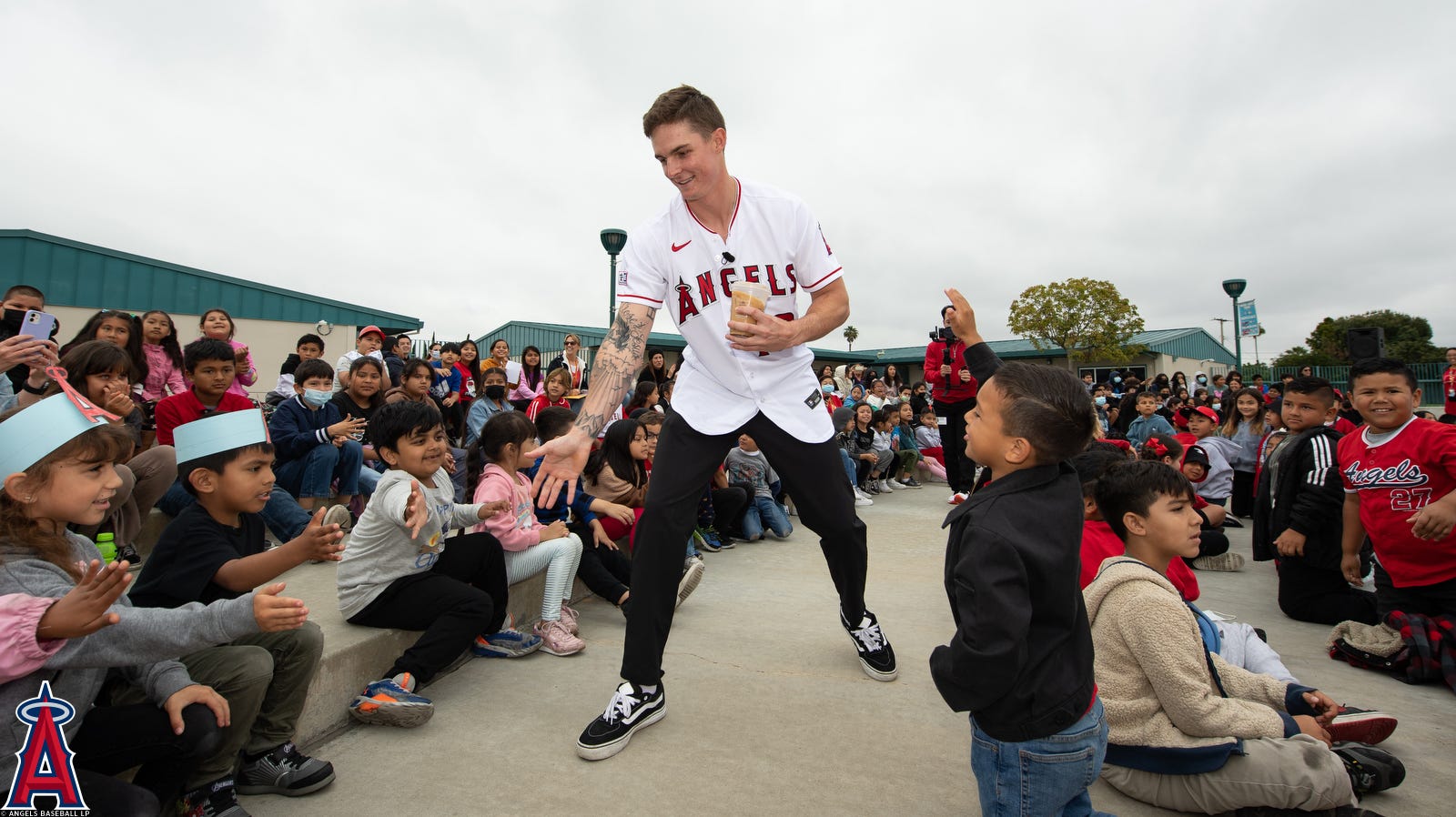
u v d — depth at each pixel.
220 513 2.11
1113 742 1.96
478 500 3.20
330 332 16.11
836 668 2.92
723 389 2.52
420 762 2.15
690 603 3.85
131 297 14.01
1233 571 4.92
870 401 12.47
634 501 4.33
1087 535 2.66
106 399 3.19
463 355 8.18
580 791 1.99
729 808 1.91
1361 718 2.07
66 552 1.59
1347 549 3.44
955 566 1.60
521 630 3.44
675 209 2.53
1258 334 17.61
